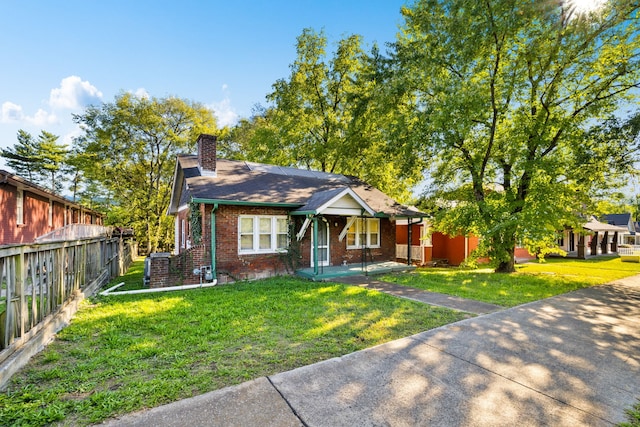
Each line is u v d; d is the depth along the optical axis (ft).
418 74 41.50
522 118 39.19
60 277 18.20
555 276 40.78
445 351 14.52
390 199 49.42
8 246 11.73
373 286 30.99
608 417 9.64
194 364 12.87
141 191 90.94
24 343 13.05
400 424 9.07
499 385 11.47
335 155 67.36
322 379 11.65
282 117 69.92
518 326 18.51
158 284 30.45
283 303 23.27
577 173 38.40
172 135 86.02
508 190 41.19
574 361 13.65
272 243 36.63
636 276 41.60
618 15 31.22
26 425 8.72
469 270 48.39
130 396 10.27
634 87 35.65
